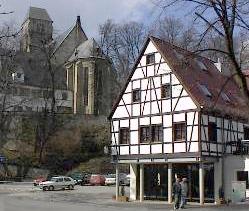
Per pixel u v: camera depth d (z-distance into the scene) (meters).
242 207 32.56
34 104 80.00
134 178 40.91
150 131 38.69
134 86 40.50
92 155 72.00
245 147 37.62
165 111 37.91
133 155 39.62
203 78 40.03
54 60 95.19
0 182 63.53
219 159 37.16
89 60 88.06
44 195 45.44
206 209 31.20
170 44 40.03
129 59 77.88
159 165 39.53
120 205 34.88
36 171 68.88
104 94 85.94
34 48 91.69
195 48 11.98
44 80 82.38
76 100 89.25
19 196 43.66
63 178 54.31
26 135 72.88
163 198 38.88
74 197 43.09
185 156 36.06
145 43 39.97
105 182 62.44
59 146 72.12
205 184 37.59
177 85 37.38
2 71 35.91
